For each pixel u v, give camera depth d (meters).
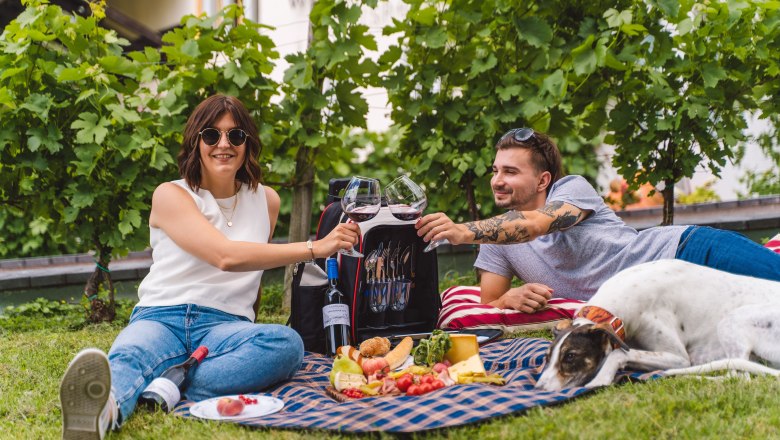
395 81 5.66
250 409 2.81
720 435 2.25
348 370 3.13
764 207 8.23
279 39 7.83
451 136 5.80
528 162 3.95
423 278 4.01
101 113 5.33
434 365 3.26
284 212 8.20
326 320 3.79
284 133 5.80
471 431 2.43
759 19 5.52
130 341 3.02
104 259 5.66
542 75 5.57
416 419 2.53
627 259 3.79
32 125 5.36
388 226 3.82
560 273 4.11
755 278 3.28
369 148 8.43
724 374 2.84
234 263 3.18
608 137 5.85
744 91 5.59
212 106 3.42
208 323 3.28
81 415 2.43
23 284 6.72
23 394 3.29
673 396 2.58
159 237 3.37
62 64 5.43
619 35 5.40
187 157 3.45
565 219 3.71
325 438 2.43
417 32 5.59
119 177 5.39
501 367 3.38
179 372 3.01
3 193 5.68
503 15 5.52
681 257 3.62
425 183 6.04
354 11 5.39
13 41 5.38
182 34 5.54
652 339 3.10
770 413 2.41
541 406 2.59
